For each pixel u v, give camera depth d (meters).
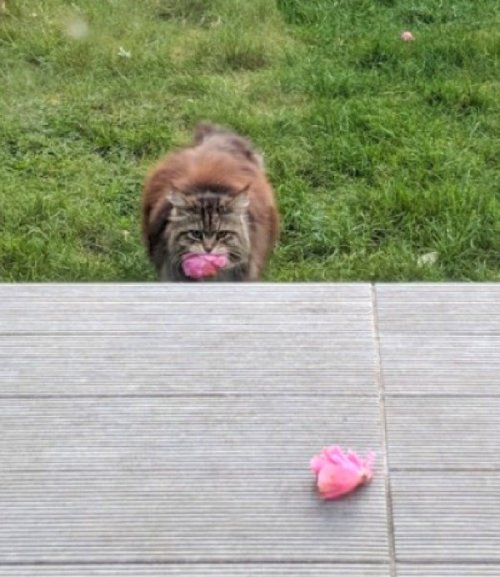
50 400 1.99
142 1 4.14
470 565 1.79
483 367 2.03
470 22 4.03
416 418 1.96
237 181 2.77
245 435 1.94
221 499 1.86
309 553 1.81
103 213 3.08
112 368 2.03
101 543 1.82
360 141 3.35
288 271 2.92
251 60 3.81
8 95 3.60
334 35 3.93
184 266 2.66
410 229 3.02
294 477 1.89
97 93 3.61
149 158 3.35
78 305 2.14
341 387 2.00
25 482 1.88
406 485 1.87
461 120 3.47
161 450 1.92
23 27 3.92
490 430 1.94
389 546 1.81
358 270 2.90
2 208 3.08
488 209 3.04
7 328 2.10
